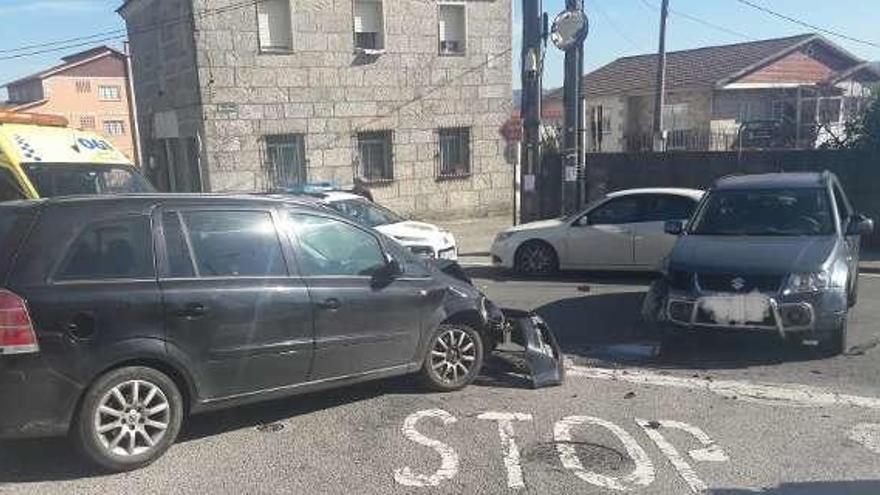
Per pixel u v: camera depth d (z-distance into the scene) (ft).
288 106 67.31
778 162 50.37
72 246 15.52
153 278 16.17
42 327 14.78
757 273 23.18
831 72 112.78
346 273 19.04
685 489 14.75
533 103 51.70
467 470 15.70
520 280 39.34
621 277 39.24
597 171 57.11
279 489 14.90
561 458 16.25
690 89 106.93
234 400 17.29
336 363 18.75
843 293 23.24
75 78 214.69
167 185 77.51
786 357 23.82
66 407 15.10
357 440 17.35
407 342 19.95
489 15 75.41
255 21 65.05
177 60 68.18
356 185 58.65
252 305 17.21
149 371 15.94
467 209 77.20
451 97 74.79
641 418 18.61
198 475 15.56
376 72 70.79
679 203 37.86
